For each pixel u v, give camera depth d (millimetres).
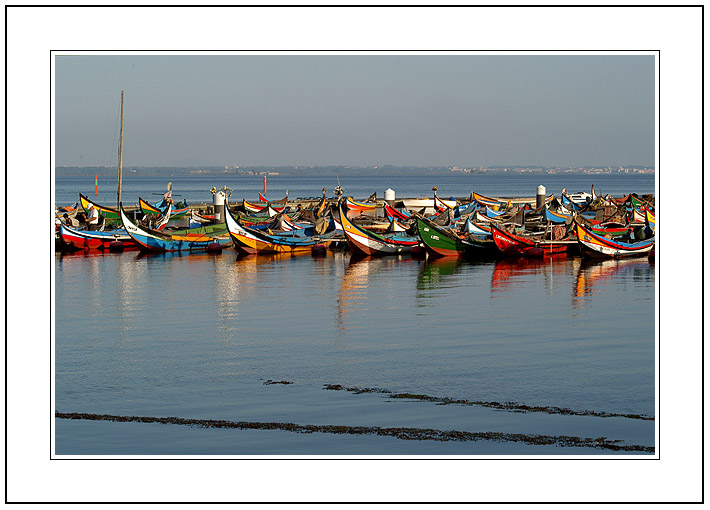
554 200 77562
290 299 34062
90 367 22344
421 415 17750
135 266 47375
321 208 67688
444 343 24891
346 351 23984
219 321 28984
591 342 24859
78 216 65750
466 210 71438
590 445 15766
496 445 15758
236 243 53781
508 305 31969
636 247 50094
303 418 17609
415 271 44438
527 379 20672
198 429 16922
